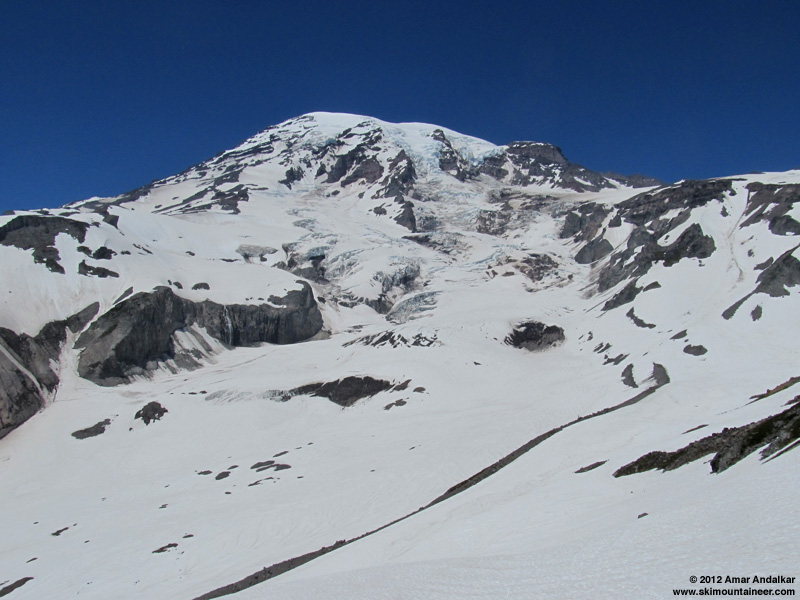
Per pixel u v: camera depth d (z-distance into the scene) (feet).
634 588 45.85
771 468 66.95
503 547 87.45
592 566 55.72
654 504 77.97
